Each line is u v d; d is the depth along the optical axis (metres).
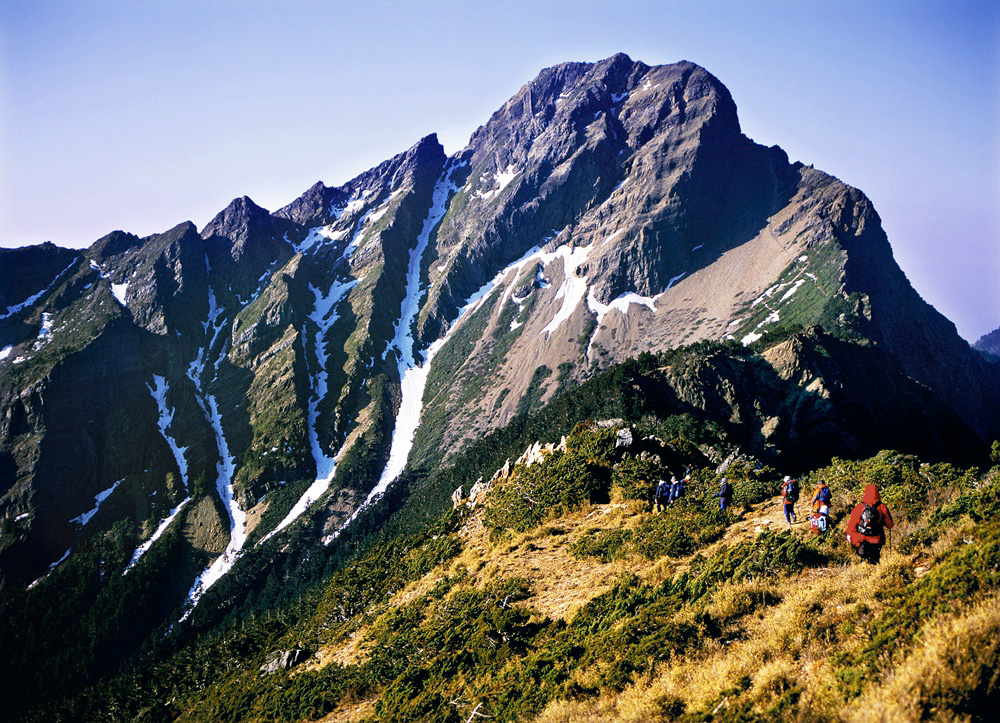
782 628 13.79
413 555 42.25
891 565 14.22
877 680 10.56
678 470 38.97
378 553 47.38
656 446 41.53
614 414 110.12
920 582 12.58
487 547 36.50
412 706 20.33
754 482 28.64
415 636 27.25
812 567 17.00
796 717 10.76
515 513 37.88
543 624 22.73
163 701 59.44
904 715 9.48
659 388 123.62
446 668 22.33
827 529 18.67
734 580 17.58
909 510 18.38
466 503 47.06
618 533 29.55
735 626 15.45
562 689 16.02
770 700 11.66
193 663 75.69
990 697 9.34
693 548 24.53
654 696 13.44
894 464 23.48
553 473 39.56
